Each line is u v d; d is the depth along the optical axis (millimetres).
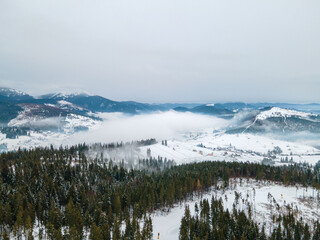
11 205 86625
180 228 91250
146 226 88562
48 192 103062
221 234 83312
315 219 110500
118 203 97875
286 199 132250
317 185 137500
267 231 97562
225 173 164125
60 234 70500
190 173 160375
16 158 162375
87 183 123625
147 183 127312
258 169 181625
